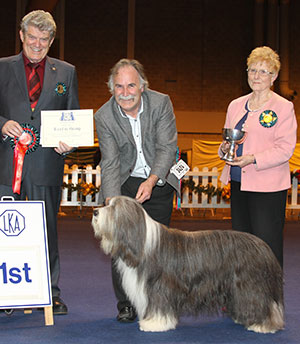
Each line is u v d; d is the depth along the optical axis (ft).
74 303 14.33
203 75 61.36
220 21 61.21
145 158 13.06
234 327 12.17
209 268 11.46
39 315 13.20
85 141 12.80
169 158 12.76
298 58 60.44
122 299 12.82
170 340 11.12
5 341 10.97
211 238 11.71
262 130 12.92
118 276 12.79
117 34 60.95
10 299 11.84
